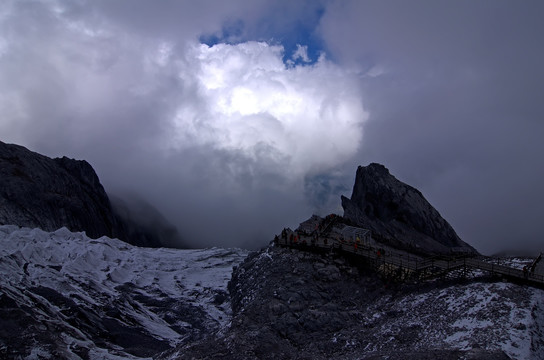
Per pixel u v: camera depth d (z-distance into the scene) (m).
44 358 47.47
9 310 52.38
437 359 40.78
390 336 49.75
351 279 64.38
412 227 101.19
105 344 58.56
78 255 88.12
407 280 61.94
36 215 124.56
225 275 102.81
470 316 48.56
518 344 41.81
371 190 106.44
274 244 78.38
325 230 85.69
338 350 49.78
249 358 47.75
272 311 56.56
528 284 53.41
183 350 51.44
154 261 107.06
